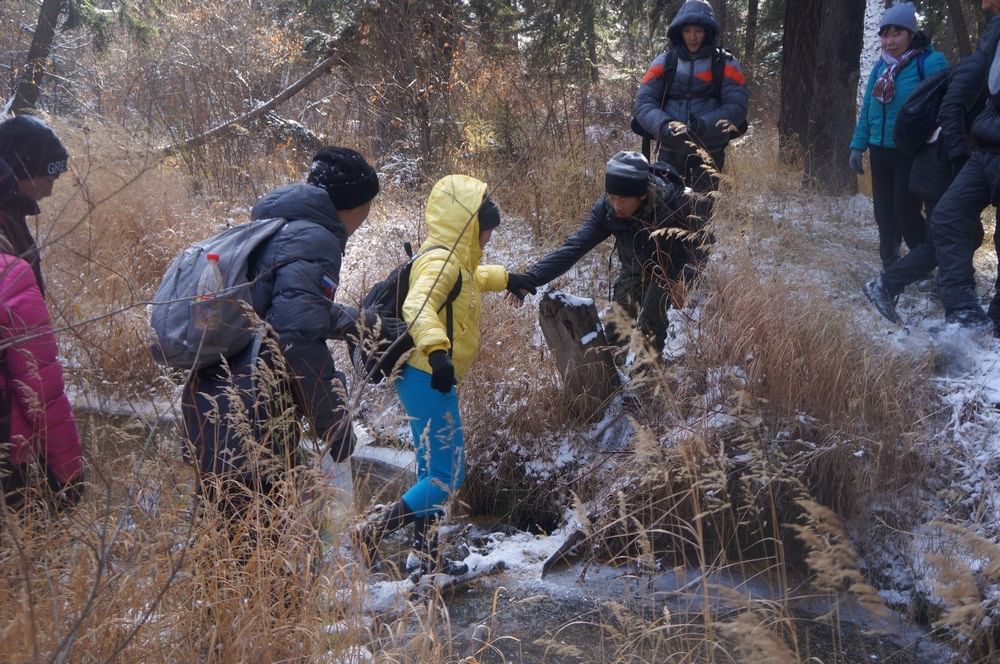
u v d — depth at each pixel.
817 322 4.31
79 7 13.85
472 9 10.66
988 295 5.72
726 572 3.68
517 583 3.71
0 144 3.14
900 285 5.11
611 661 3.06
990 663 2.94
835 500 3.81
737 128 5.43
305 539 2.74
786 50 9.47
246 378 2.87
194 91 11.20
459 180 3.49
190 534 2.61
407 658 2.67
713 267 4.81
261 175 9.64
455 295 3.43
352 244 7.14
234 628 2.53
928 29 14.91
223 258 2.84
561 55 10.16
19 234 3.00
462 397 4.69
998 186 4.55
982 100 4.87
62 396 2.70
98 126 5.83
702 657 3.01
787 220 5.75
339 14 11.34
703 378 4.46
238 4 15.02
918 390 4.17
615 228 4.38
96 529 2.51
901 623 3.34
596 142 8.37
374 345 2.92
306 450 2.95
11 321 2.59
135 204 6.30
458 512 4.34
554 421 4.60
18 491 2.52
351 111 11.06
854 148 6.02
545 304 4.51
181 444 3.03
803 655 3.12
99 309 4.45
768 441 3.91
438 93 9.84
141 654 2.36
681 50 5.51
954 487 3.74
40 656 2.18
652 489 3.65
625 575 3.60
